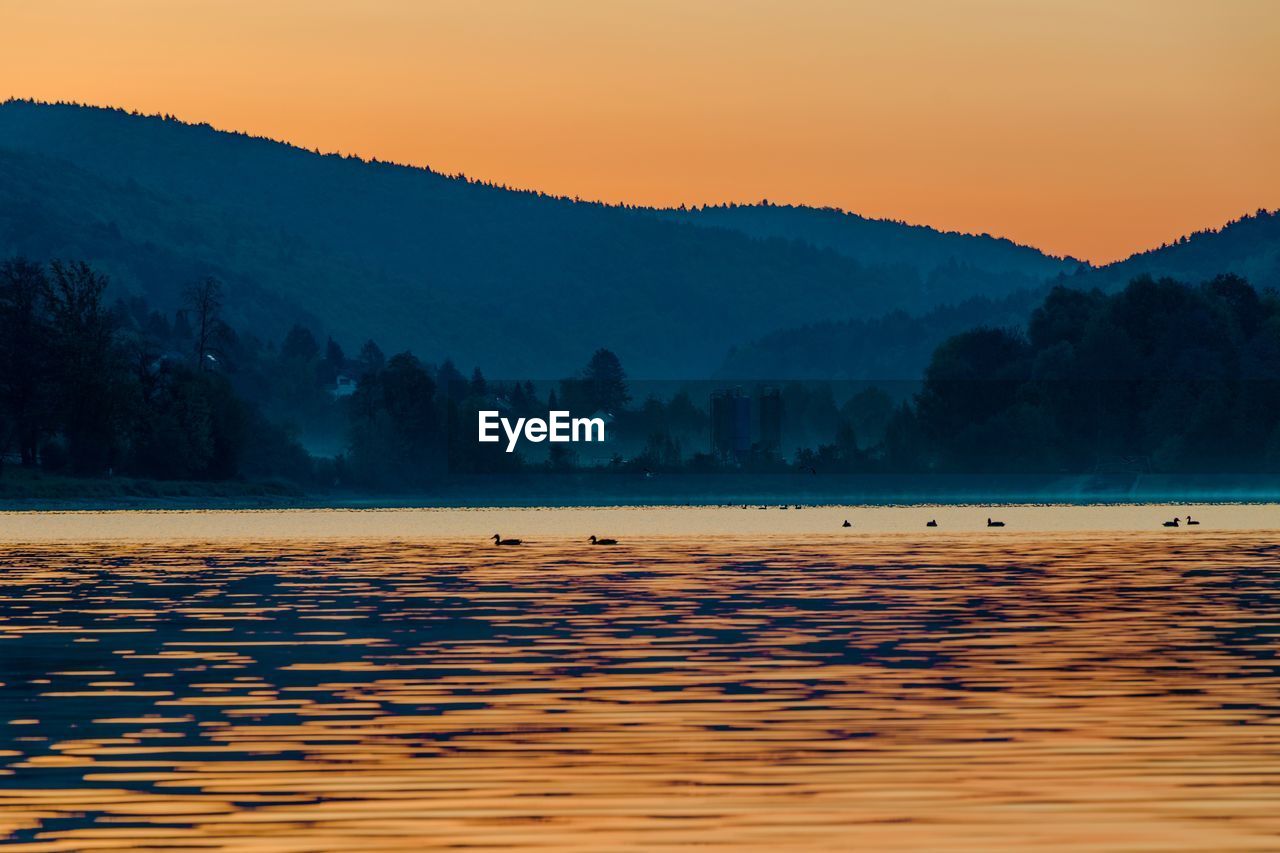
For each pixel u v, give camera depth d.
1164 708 54.34
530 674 63.44
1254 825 38.44
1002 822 38.81
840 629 79.62
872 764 45.34
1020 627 80.00
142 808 40.56
